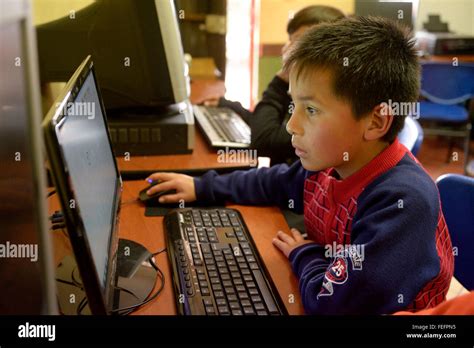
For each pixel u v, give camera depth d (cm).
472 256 124
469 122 368
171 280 103
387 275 89
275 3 402
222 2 332
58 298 94
